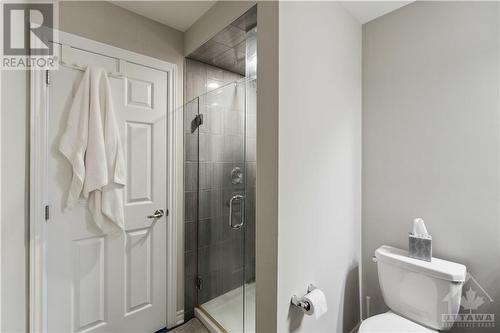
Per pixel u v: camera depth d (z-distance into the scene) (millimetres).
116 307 1630
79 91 1443
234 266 1720
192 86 1987
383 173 1716
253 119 1547
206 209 1961
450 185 1437
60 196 1411
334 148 1526
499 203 1283
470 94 1367
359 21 1788
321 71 1414
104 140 1516
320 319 1414
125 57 1633
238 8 1417
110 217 1524
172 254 1884
